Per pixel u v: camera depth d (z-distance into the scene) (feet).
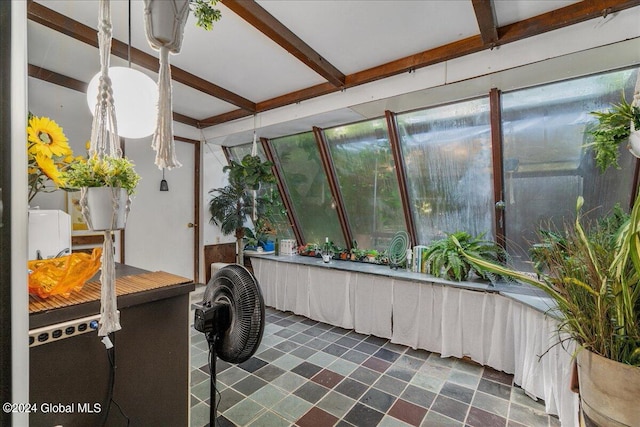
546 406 6.88
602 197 8.47
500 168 9.66
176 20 2.32
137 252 14.12
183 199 16.07
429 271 10.68
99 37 2.82
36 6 6.95
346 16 7.32
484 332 8.89
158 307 4.60
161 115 2.45
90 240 11.34
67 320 3.64
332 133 13.51
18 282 1.86
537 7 7.01
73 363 3.69
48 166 3.48
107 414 4.00
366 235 14.37
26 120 1.91
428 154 11.32
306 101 12.09
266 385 8.04
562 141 8.76
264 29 7.38
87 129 11.48
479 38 8.14
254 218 16.06
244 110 13.64
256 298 4.40
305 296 13.24
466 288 9.12
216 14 5.91
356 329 11.62
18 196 1.86
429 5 6.93
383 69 9.82
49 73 10.19
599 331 3.27
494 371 8.71
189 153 16.26
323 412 6.95
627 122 4.45
